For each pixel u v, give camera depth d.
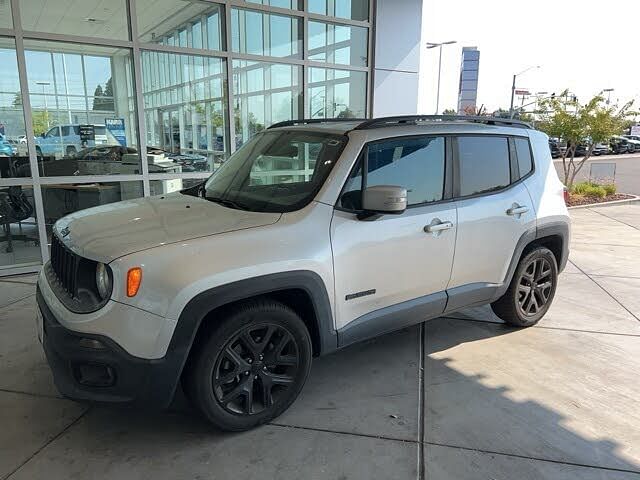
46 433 2.90
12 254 6.22
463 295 3.87
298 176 3.32
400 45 9.23
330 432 2.97
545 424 3.10
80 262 2.66
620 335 4.50
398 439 2.92
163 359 2.52
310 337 3.14
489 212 3.90
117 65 6.63
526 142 4.39
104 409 3.16
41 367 3.65
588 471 2.69
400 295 3.46
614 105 14.88
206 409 2.76
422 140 3.56
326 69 8.63
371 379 3.62
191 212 3.13
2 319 4.54
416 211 3.46
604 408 3.30
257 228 2.83
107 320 2.46
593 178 16.50
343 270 3.10
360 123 3.52
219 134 7.72
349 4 8.65
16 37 5.85
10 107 6.00
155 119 7.03
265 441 2.87
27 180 6.18
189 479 2.55
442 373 3.73
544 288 4.65
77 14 6.20
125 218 3.06
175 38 7.00
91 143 6.61
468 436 2.96
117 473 2.58
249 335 2.85
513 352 4.11
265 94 8.07
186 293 2.51
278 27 7.98
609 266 6.92
